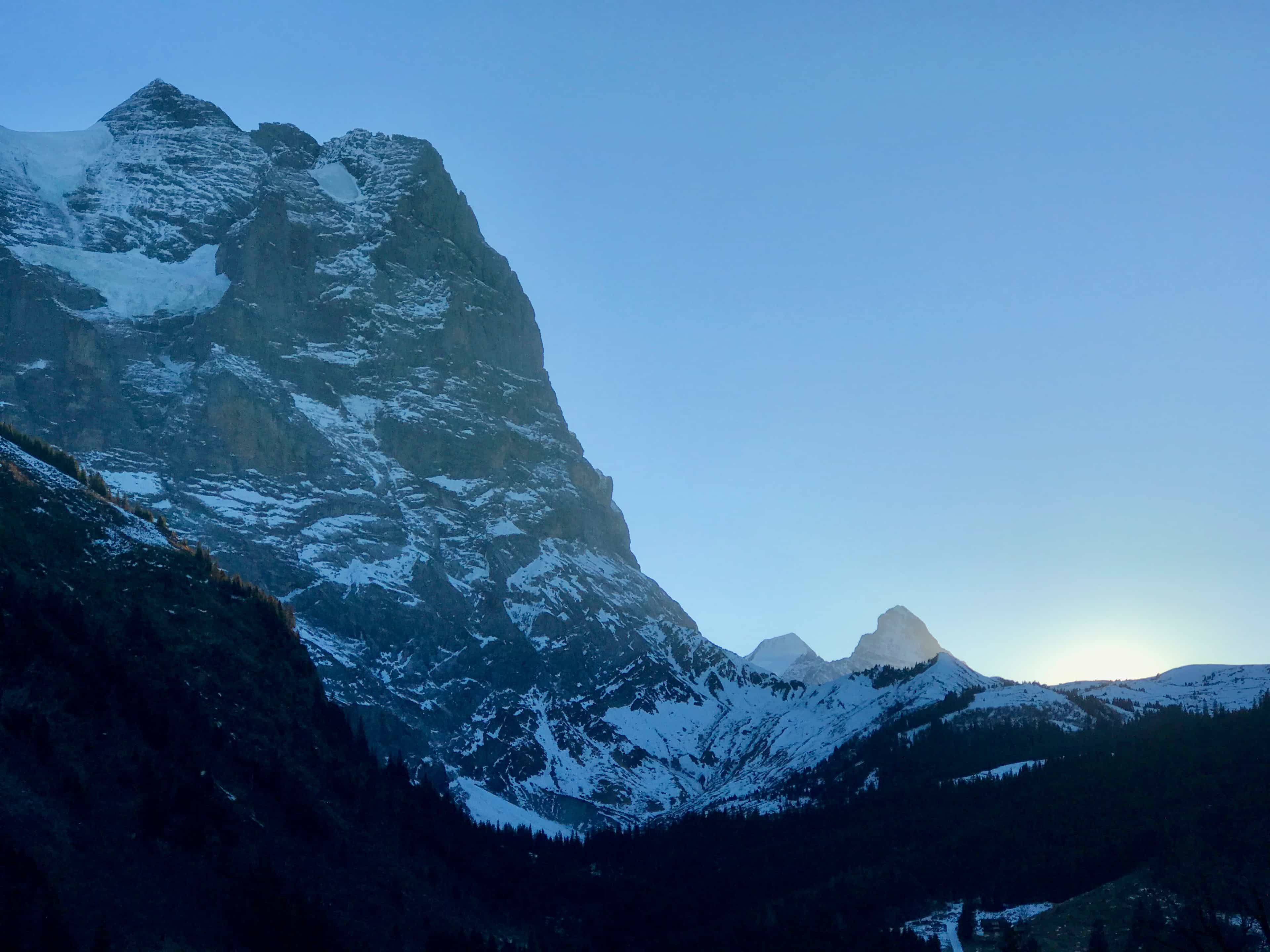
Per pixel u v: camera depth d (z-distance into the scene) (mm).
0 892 171250
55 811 189125
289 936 192375
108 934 175875
